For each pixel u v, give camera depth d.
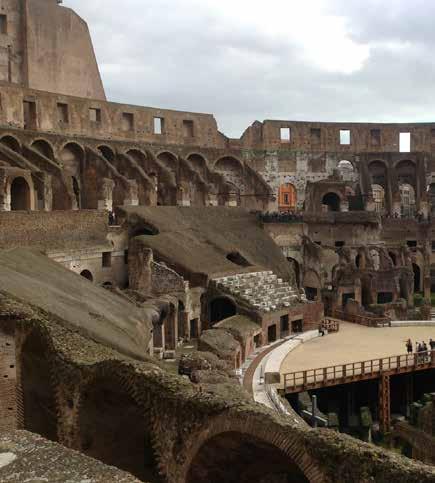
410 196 96.81
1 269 29.77
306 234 73.94
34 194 53.06
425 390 47.50
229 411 17.14
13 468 9.07
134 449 22.72
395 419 44.09
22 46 75.19
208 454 18.11
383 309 61.84
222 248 59.19
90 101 69.38
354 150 86.69
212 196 74.62
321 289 66.56
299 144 85.69
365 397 45.25
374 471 14.24
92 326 26.83
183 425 18.28
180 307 48.56
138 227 57.59
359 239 74.12
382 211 86.62
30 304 24.53
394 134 86.69
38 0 76.50
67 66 80.19
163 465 18.88
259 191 80.62
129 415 21.91
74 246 49.72
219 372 30.83
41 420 24.69
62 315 25.67
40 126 63.22
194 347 46.44
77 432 21.38
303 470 15.55
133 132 74.19
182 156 77.38
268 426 16.28
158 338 42.16
